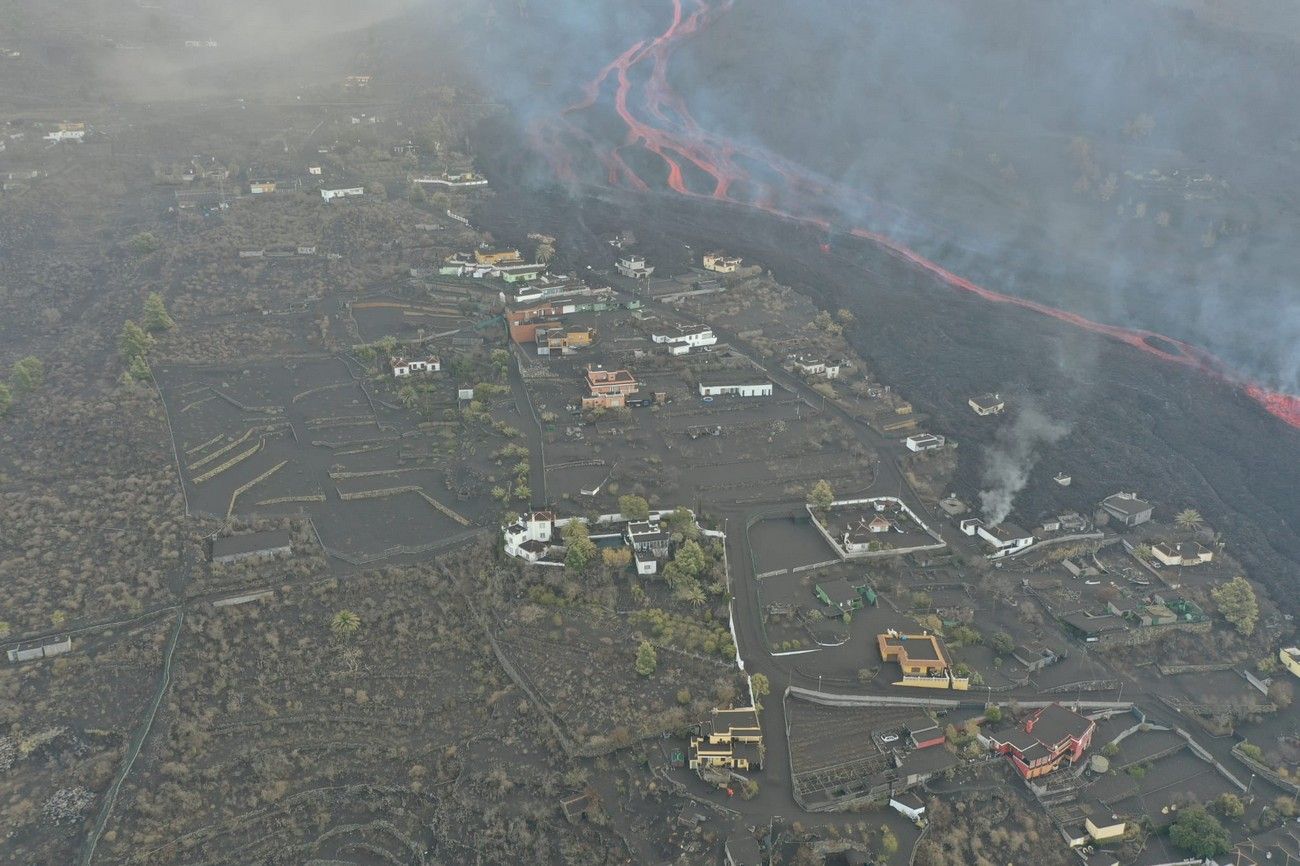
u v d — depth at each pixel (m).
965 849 125.62
